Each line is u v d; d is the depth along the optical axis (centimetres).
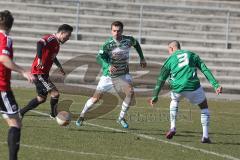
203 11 6819
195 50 6078
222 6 7075
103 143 2836
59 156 2495
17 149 2209
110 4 6738
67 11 6581
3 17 2166
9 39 2150
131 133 3181
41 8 6556
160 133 3234
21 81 5344
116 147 2752
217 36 6456
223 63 5931
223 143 3042
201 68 2977
